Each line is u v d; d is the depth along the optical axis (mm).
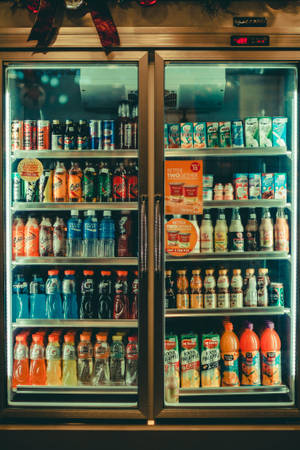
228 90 2248
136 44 1786
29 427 1813
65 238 2088
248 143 2041
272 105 2246
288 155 1929
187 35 1784
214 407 1837
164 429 1799
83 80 1989
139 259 1825
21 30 1802
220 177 2240
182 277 2039
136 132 2002
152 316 1847
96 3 1794
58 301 2025
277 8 1836
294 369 1866
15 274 2070
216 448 1803
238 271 2043
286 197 2057
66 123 2025
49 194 2043
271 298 2041
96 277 2219
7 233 1852
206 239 2023
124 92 2066
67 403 1864
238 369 2076
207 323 2234
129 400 1920
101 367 2012
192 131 2039
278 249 2006
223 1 1826
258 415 1826
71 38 1794
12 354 1954
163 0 1838
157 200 1812
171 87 2006
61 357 2059
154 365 1822
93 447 1801
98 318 2023
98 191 2062
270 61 1807
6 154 1842
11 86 2041
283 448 1805
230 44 1786
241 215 2215
